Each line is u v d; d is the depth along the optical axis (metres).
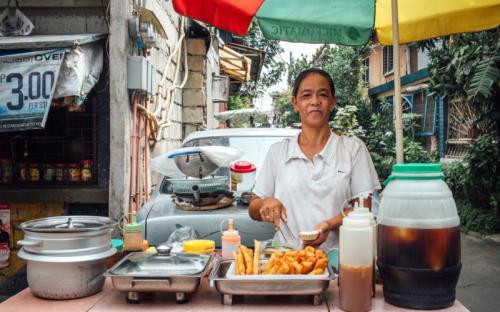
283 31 3.37
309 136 2.62
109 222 2.15
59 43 4.00
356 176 2.57
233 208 3.32
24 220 4.75
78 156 4.86
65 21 4.69
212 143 4.05
